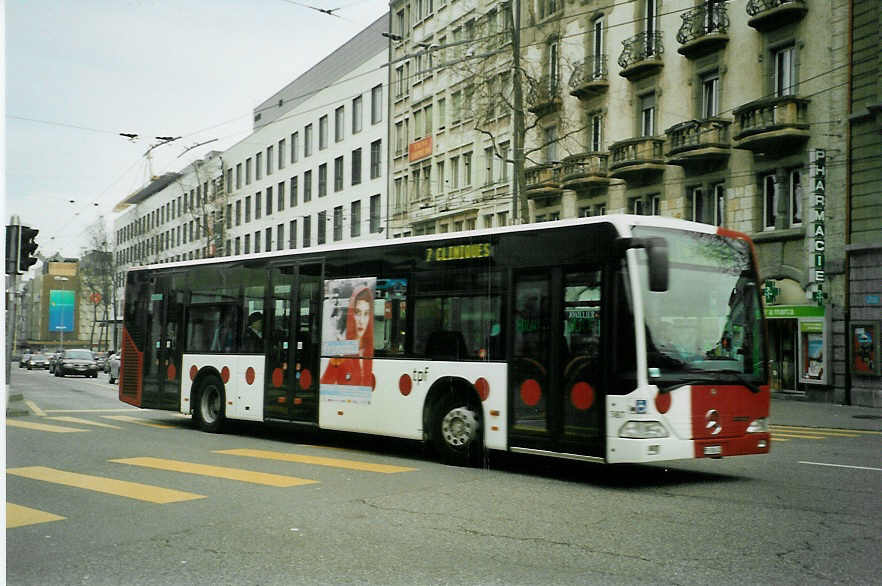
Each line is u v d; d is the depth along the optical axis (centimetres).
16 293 2098
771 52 2664
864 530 674
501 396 1023
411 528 676
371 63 5541
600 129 3366
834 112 2473
